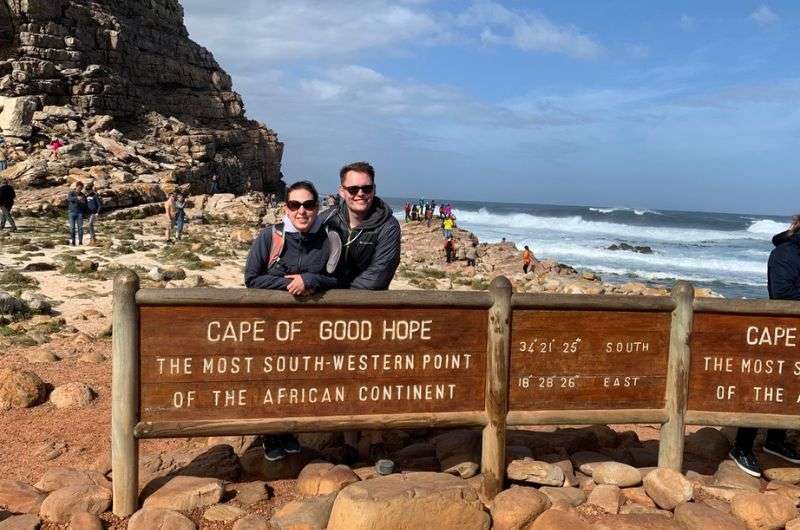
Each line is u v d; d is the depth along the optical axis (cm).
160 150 5519
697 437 583
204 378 427
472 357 462
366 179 446
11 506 446
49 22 5722
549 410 473
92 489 446
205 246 2395
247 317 430
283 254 439
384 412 453
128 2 7038
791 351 485
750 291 3612
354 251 457
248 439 564
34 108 4847
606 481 490
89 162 4234
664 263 4894
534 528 427
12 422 629
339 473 462
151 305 417
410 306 450
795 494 481
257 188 7719
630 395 482
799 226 507
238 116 8025
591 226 9000
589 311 473
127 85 6000
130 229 2848
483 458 468
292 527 414
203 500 443
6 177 3662
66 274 1573
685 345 478
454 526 414
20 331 983
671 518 441
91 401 688
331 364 443
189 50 7725
